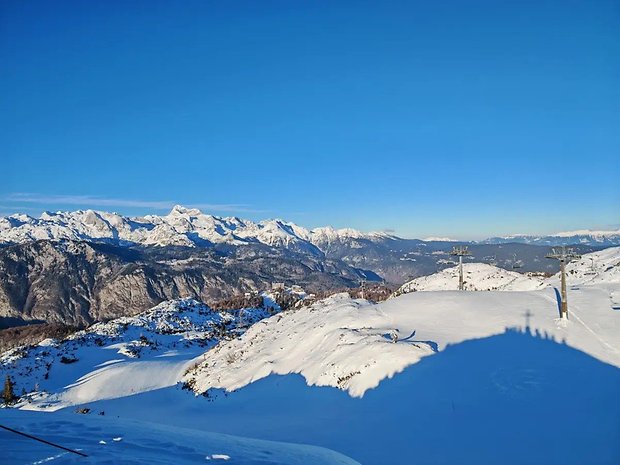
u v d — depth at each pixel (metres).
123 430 13.20
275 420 23.16
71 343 77.06
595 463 14.14
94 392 46.62
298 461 11.77
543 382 21.14
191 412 30.84
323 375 27.64
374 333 30.89
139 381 49.31
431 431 17.59
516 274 58.75
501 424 17.58
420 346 26.19
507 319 30.73
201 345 82.12
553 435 16.28
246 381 34.31
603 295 34.88
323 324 36.72
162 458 10.40
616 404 18.52
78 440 11.52
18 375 60.00
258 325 51.91
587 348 25.33
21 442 11.05
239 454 11.80
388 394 22.27
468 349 26.12
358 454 15.88
